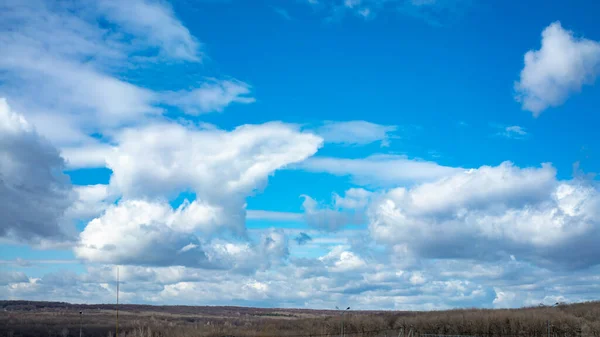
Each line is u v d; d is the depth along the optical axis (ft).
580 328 440.86
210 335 527.40
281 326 568.82
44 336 504.84
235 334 526.98
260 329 546.67
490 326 460.96
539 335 447.01
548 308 521.24
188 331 557.33
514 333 453.58
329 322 553.64
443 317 492.95
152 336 538.06
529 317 460.96
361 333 506.48
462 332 469.98
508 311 515.09
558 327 446.19
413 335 479.41
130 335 537.65
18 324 556.10
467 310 532.73
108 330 564.30
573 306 528.63
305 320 593.42
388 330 504.02
